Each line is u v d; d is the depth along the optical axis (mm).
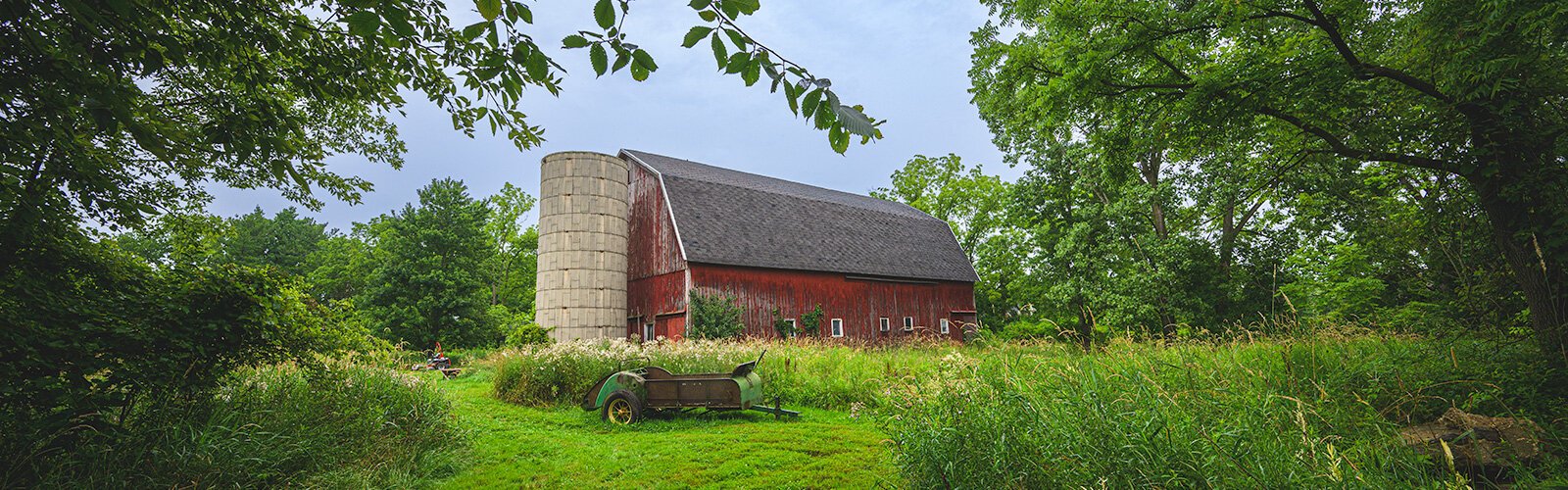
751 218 23891
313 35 4203
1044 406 4344
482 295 33688
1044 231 23078
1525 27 5344
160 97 4820
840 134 2291
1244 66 7516
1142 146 8844
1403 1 7051
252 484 4688
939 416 4512
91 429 4340
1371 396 5172
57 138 3730
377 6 2516
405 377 7414
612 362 11258
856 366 11781
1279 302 18625
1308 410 4133
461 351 28234
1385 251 9109
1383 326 8562
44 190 4340
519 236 42062
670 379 9125
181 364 4840
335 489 4938
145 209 4695
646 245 23016
